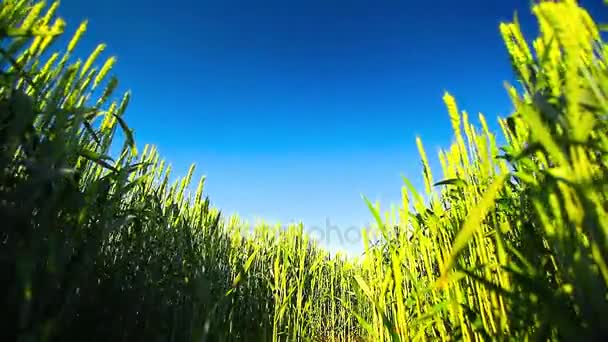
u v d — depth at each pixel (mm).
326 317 5625
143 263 1882
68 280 1059
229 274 3193
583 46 797
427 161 1916
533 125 762
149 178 2338
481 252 1468
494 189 685
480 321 1480
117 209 1772
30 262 855
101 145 1529
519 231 1467
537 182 1018
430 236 2086
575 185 696
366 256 2389
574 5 777
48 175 954
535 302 984
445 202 2139
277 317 3418
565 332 716
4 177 979
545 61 901
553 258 1129
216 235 2828
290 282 4301
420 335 1842
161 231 2119
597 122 828
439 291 1922
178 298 2145
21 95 1031
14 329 936
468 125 1644
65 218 1200
